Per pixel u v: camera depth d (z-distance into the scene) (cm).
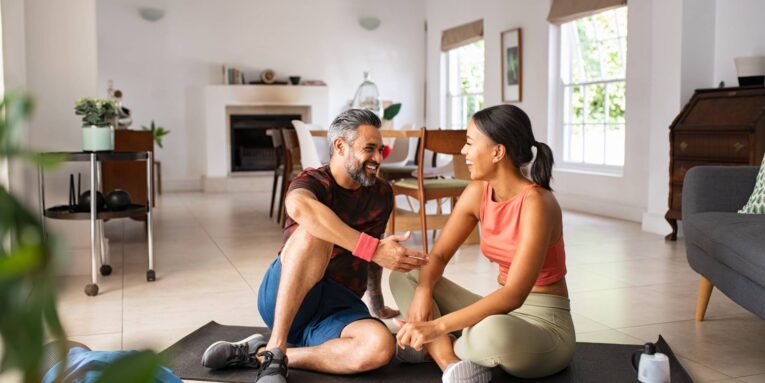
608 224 649
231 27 1027
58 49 422
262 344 261
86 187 439
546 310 238
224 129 1020
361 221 258
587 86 749
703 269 314
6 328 27
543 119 801
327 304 255
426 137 487
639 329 312
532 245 221
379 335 240
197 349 278
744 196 344
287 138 639
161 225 657
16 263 26
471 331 232
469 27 951
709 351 281
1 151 29
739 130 499
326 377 245
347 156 245
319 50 1063
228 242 554
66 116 425
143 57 996
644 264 462
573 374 249
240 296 374
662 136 598
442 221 534
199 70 1020
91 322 323
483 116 228
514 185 231
